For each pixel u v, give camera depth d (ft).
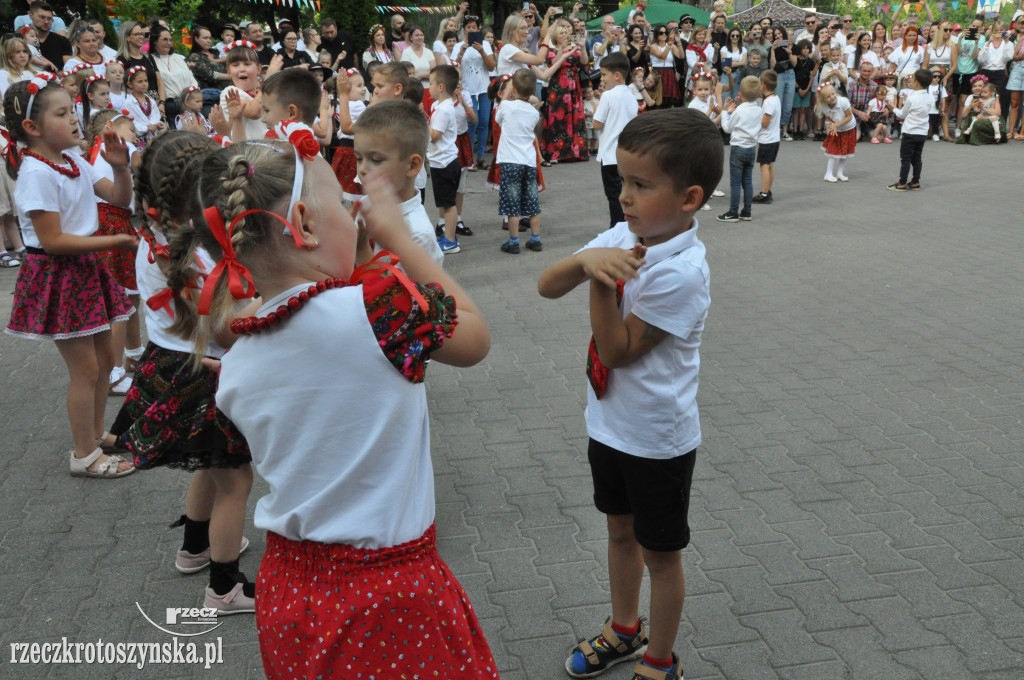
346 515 5.17
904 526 11.76
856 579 10.59
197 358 5.57
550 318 21.26
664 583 8.13
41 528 12.04
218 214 4.89
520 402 16.22
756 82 30.89
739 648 9.41
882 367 17.71
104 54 34.27
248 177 4.86
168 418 9.23
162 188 8.03
